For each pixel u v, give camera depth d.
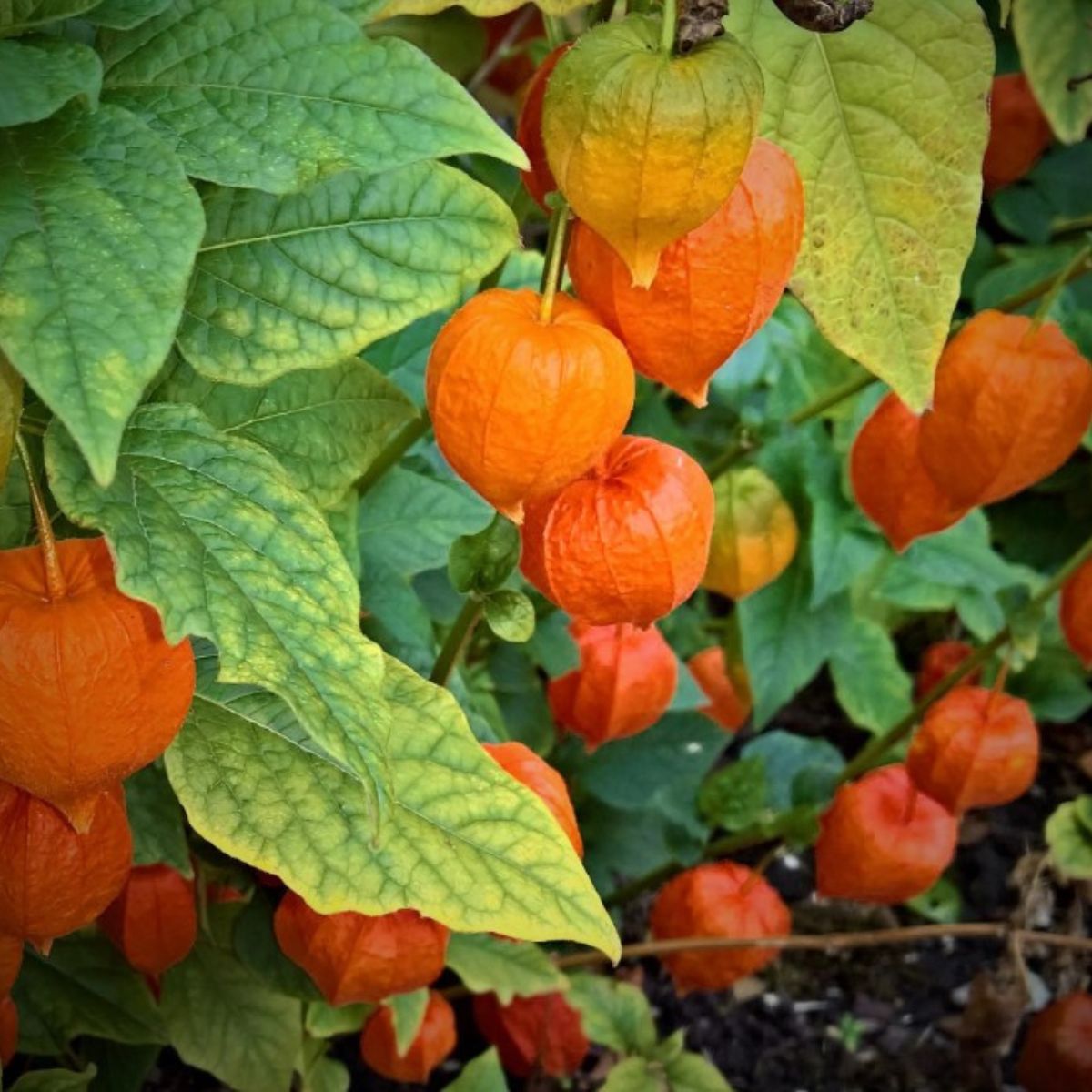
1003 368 0.62
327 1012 0.77
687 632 0.97
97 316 0.43
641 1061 0.79
